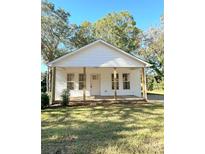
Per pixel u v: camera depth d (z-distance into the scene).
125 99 13.41
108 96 15.53
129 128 5.93
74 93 15.43
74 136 4.99
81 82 15.61
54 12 24.23
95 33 29.53
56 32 24.61
